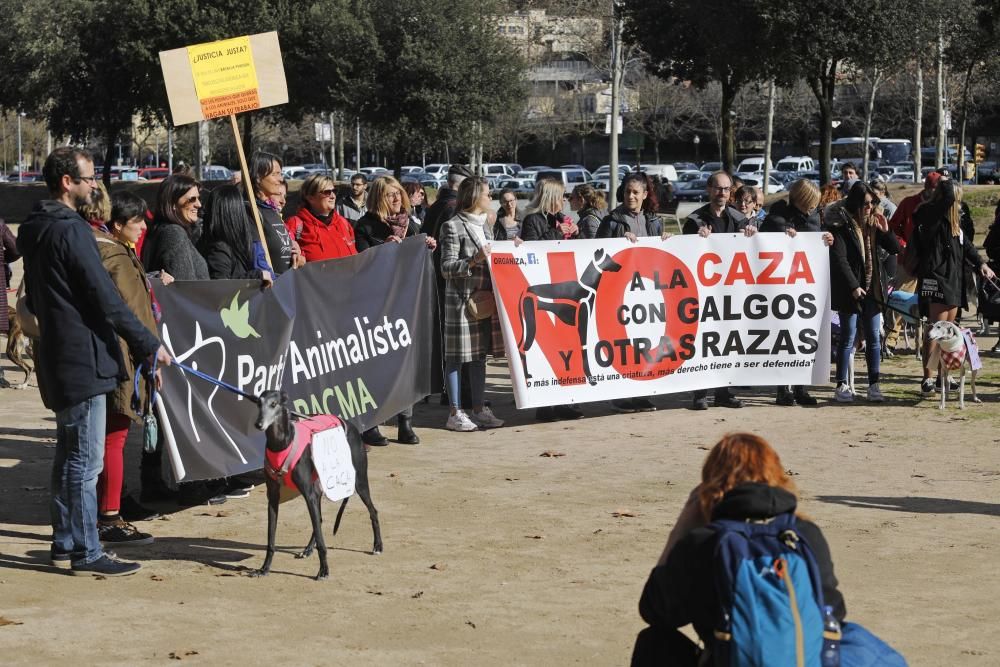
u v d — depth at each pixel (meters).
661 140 79.62
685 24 40.22
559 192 11.84
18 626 5.56
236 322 7.97
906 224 14.35
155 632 5.52
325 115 59.03
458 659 5.21
